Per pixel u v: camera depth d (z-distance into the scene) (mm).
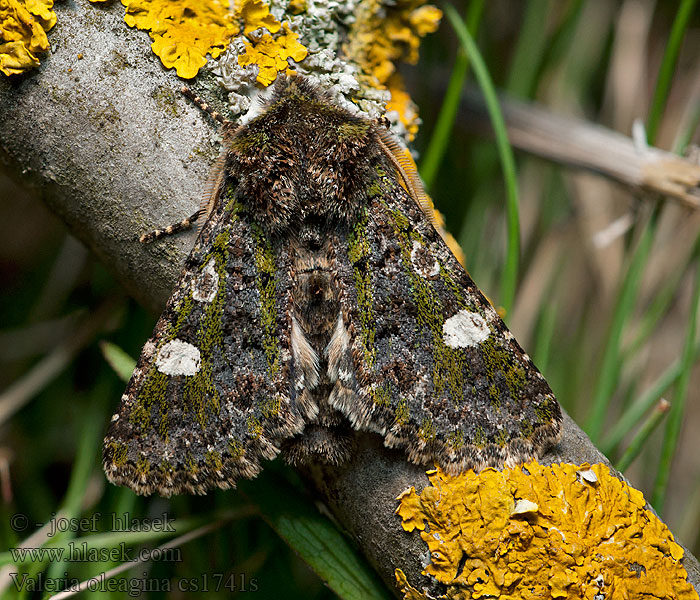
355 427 126
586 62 160
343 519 128
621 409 152
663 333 157
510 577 124
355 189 129
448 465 125
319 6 132
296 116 129
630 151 145
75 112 128
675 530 154
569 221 158
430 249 129
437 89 156
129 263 130
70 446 151
